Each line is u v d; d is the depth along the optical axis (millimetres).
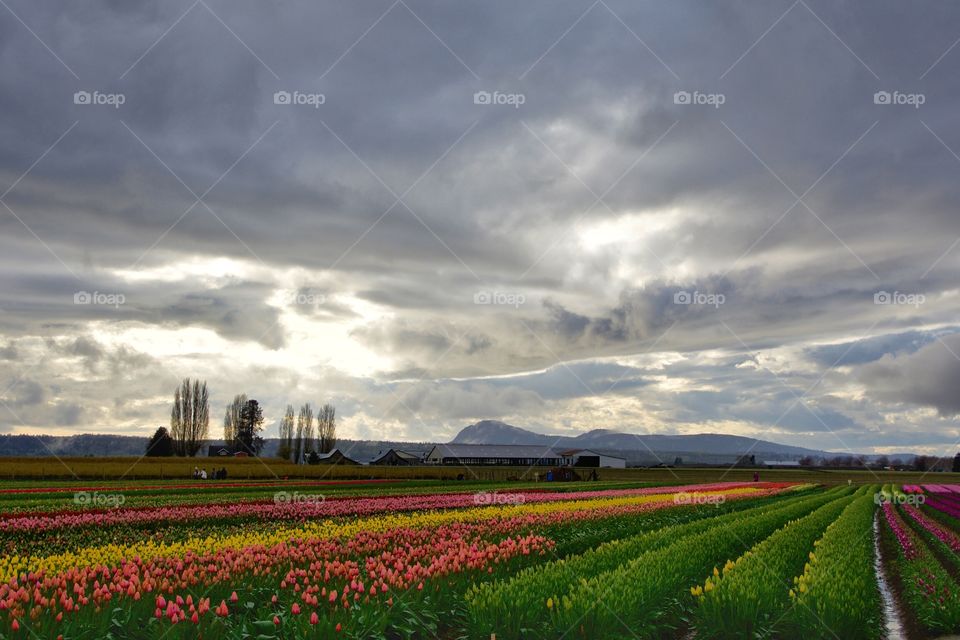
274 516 34469
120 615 12266
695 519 36344
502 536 24188
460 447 131000
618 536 26938
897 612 17172
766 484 83000
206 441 100812
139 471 75625
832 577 15961
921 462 138375
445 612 13977
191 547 19641
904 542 27516
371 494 51719
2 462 70875
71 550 23672
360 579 14984
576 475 95625
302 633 11531
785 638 13922
